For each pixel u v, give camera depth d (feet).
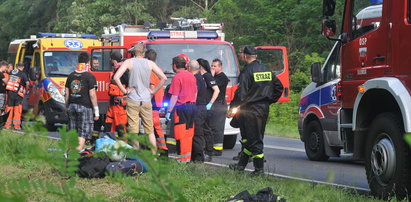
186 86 32.45
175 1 176.45
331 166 35.73
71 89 33.22
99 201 5.39
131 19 172.76
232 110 28.43
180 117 32.37
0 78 58.29
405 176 20.67
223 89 38.45
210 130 37.37
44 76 59.98
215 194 17.69
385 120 21.48
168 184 4.93
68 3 195.52
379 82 21.30
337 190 21.16
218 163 35.24
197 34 47.19
